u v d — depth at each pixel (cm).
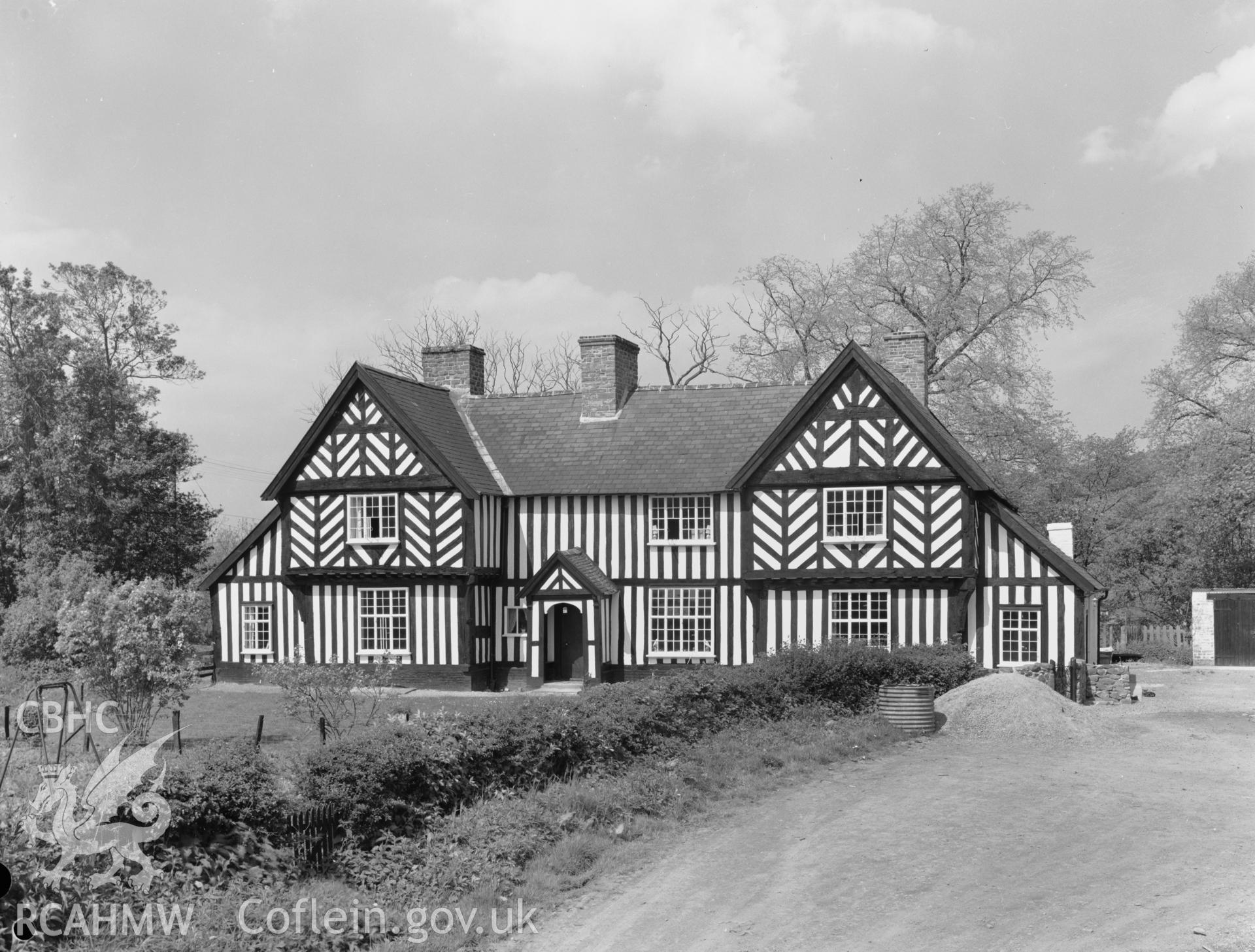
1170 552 4762
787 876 1226
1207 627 3697
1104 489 5331
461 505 3144
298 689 1939
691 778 1609
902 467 2897
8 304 4094
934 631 2878
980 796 1597
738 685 2020
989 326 4231
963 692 2245
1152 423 4200
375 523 3275
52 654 2688
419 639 3184
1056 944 1010
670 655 3123
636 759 1639
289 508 3322
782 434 2983
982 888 1173
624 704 1717
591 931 1069
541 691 3128
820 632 2961
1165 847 1319
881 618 2928
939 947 1009
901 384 3098
